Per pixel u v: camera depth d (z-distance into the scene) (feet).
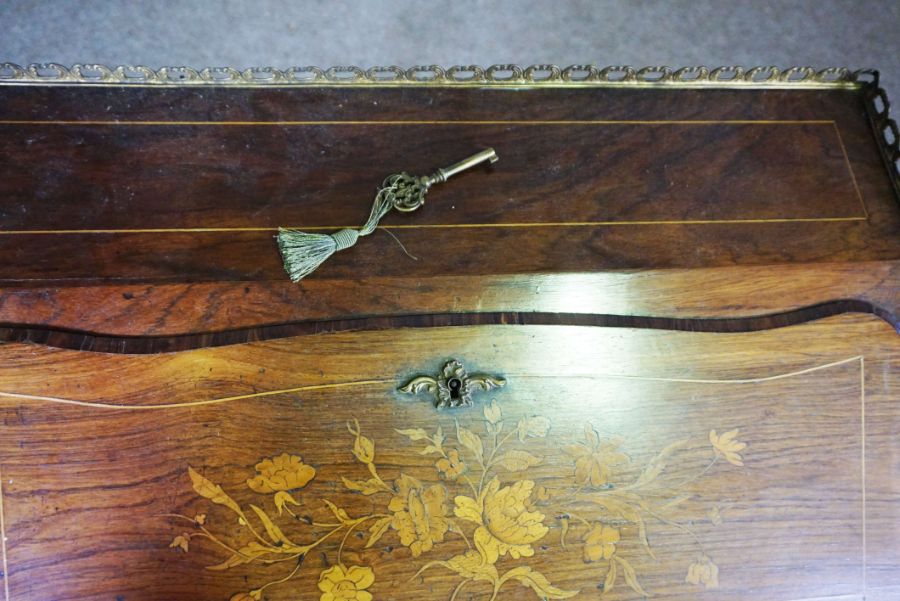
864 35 3.17
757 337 2.13
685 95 2.25
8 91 2.07
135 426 1.99
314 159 2.09
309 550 2.06
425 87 2.19
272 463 2.04
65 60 2.94
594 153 2.16
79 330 1.95
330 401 2.04
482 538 2.10
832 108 2.28
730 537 2.18
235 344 1.98
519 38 3.11
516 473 2.10
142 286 1.93
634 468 2.14
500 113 2.19
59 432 1.97
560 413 2.10
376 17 3.05
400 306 2.01
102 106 2.08
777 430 2.17
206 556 2.04
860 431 2.20
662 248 2.07
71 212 1.97
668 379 2.12
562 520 2.12
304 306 1.99
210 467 2.03
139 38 2.97
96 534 2.01
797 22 3.17
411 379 2.04
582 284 2.04
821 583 2.21
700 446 2.15
